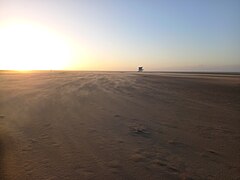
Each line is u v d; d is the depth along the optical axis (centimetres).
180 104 1477
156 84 2878
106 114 1151
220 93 2033
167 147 722
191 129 923
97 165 580
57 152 659
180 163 609
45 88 2183
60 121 998
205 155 667
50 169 553
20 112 1148
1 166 566
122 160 615
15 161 595
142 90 2188
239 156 664
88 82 2969
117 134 837
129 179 515
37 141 745
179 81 3447
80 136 804
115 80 3450
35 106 1300
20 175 521
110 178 516
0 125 917
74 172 540
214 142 777
